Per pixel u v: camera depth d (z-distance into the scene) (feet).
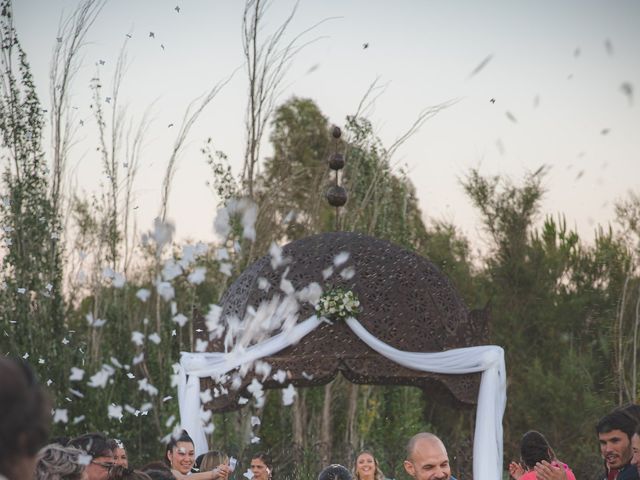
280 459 39.40
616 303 76.64
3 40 51.65
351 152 63.67
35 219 51.78
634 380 66.08
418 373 32.81
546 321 79.97
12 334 49.44
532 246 82.48
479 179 84.33
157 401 52.70
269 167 89.61
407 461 14.71
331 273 30.17
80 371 20.70
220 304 34.37
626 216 75.05
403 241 64.28
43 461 12.40
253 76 60.75
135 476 14.71
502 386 32.45
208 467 25.07
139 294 19.03
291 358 32.63
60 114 59.11
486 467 31.60
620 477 17.02
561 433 74.23
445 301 33.42
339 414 63.62
